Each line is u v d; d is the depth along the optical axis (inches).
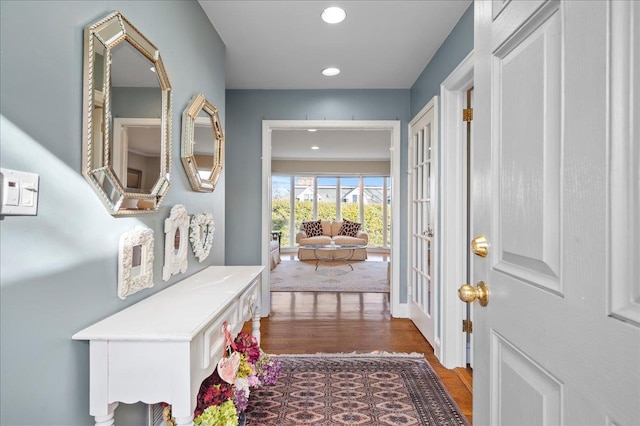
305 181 367.2
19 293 32.2
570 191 22.1
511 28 29.2
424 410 75.5
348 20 87.8
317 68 118.6
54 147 36.0
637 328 17.1
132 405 53.0
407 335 120.3
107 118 43.2
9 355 31.4
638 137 17.6
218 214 91.3
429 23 89.4
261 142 139.2
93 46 40.9
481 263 34.7
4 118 30.3
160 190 56.8
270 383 76.2
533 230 26.2
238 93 139.0
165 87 59.1
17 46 31.6
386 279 219.3
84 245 40.5
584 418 20.6
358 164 357.4
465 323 96.4
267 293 141.2
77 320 39.5
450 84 94.3
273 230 359.6
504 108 30.8
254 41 98.5
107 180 43.6
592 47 20.2
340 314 143.9
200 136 78.6
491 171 32.8
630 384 17.5
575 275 21.5
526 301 27.0
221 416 52.0
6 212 29.9
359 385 86.3
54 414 36.4
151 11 56.7
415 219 130.6
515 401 28.5
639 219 17.5
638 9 17.6
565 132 22.6
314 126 139.2
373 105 138.4
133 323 42.4
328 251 308.3
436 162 103.6
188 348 39.6
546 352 24.4
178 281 66.3
